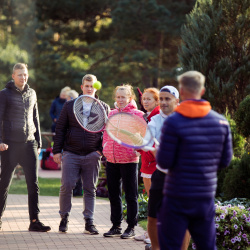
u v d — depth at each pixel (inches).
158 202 308.2
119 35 1423.5
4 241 406.3
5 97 423.2
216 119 253.4
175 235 247.4
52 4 1419.8
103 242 410.6
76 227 469.1
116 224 434.3
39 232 442.9
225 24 638.5
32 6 1066.7
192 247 370.6
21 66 427.5
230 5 633.6
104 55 1521.9
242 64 634.8
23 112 428.5
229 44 642.2
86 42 1561.3
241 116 502.9
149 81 1445.6
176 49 1423.5
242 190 508.7
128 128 312.7
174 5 1379.2
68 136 435.2
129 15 1347.2
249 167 504.4
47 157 1037.2
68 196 439.8
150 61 1417.3
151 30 1362.0
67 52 1544.0
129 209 425.1
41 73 1434.5
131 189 420.5
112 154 412.8
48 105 1531.7
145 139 303.1
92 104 426.6
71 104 434.9
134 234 429.1
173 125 246.2
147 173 383.2
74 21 1524.4
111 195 431.2
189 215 247.0
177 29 1338.6
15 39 813.9
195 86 253.9
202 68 640.4
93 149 435.5
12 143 427.2
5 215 519.5
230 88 627.8
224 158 260.5
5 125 426.6
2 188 435.8
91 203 442.9
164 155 246.5
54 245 396.5
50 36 1418.6
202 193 246.4
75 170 435.5
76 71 1467.8
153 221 314.2
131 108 414.3
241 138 580.1
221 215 384.8
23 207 572.7
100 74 1449.3
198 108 249.3
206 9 658.8
